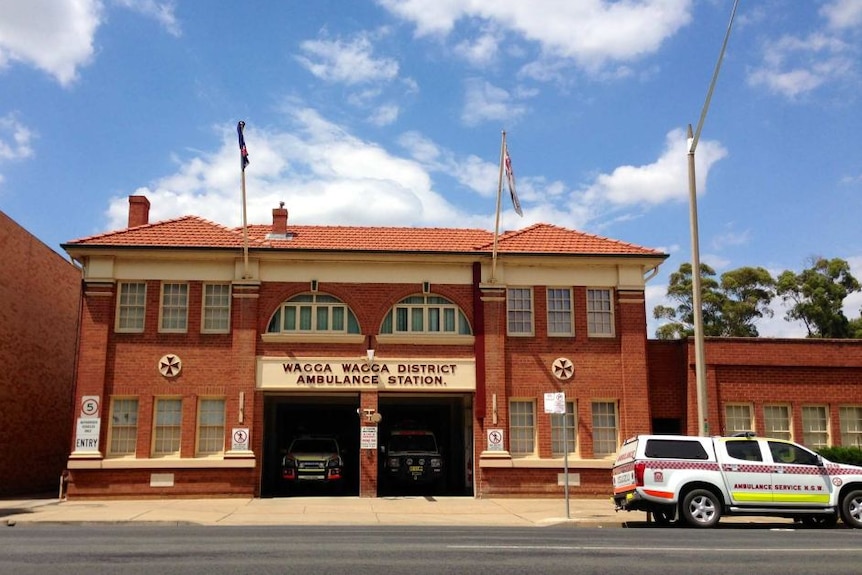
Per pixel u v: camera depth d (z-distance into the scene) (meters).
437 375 26.33
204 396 25.83
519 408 26.53
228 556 11.30
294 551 11.92
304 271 26.61
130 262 26.14
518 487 25.66
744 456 17.95
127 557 11.17
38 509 21.80
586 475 25.92
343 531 15.98
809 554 12.12
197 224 27.83
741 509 17.66
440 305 26.92
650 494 17.64
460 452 30.44
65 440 33.56
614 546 12.95
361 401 26.05
